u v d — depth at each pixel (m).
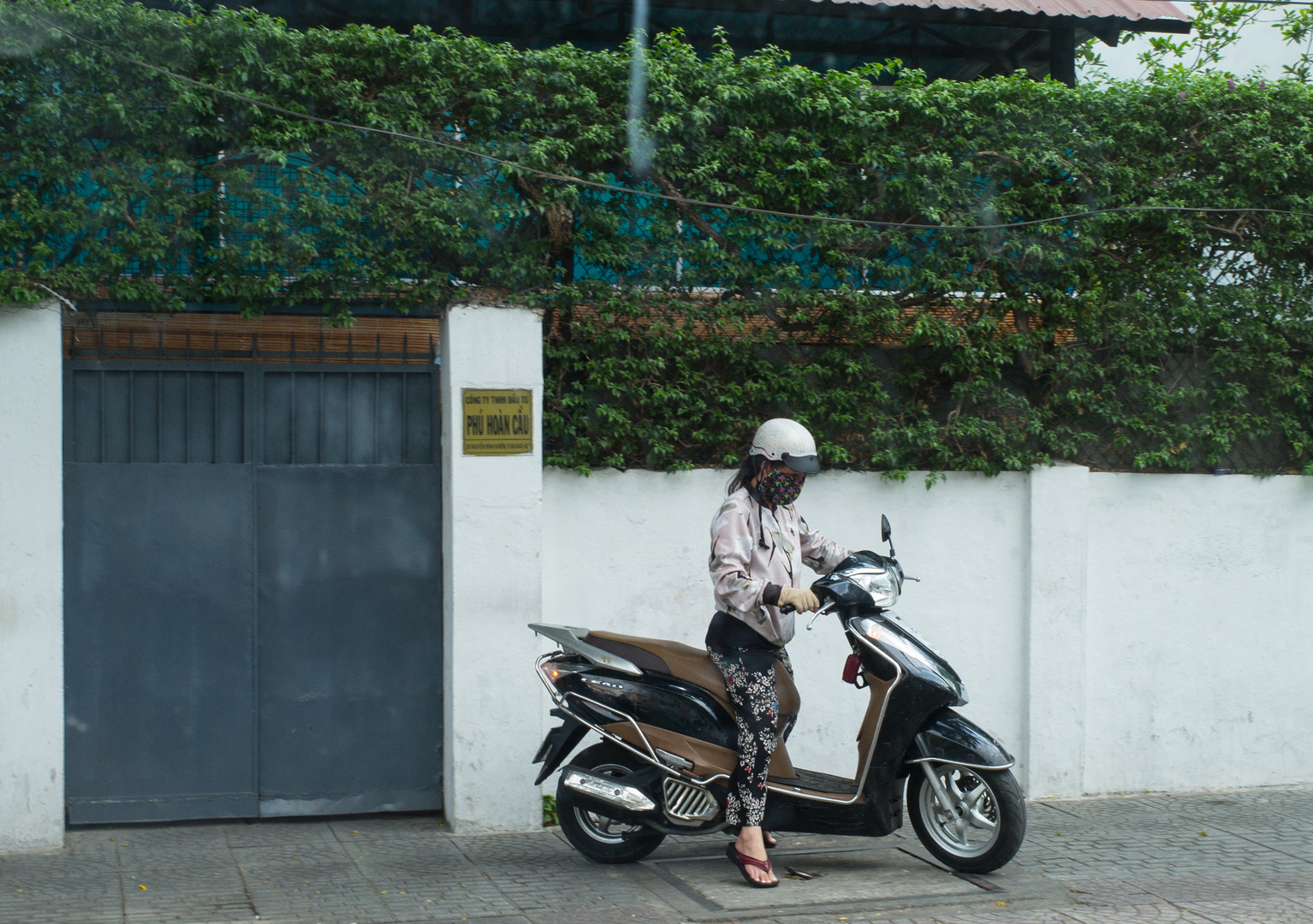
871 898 4.84
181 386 5.77
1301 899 4.88
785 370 6.31
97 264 5.42
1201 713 6.82
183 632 5.74
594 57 6.09
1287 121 6.82
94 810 5.64
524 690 5.86
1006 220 6.52
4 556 5.34
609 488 6.14
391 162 5.80
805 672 6.37
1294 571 6.94
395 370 5.99
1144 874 5.21
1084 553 6.58
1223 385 6.84
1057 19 8.55
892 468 6.43
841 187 6.37
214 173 5.59
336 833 5.75
